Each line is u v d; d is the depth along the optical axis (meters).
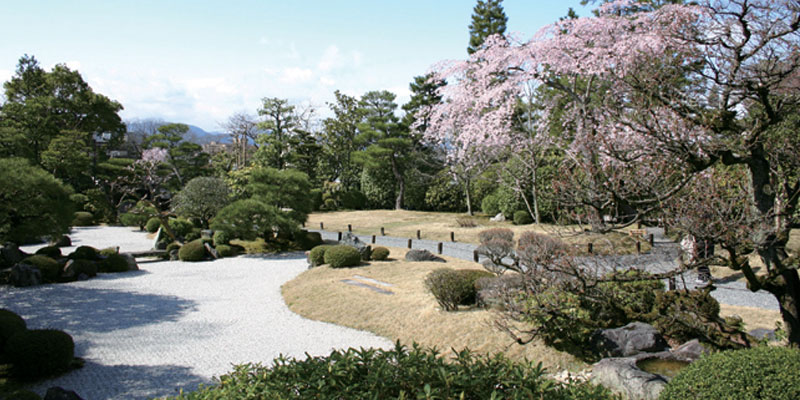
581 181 5.73
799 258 5.26
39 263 15.52
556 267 6.58
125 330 10.69
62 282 15.67
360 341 9.91
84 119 40.38
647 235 16.16
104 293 14.23
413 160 38.72
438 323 10.05
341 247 17.12
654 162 5.23
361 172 43.12
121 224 34.03
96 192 33.22
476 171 29.61
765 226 4.79
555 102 17.23
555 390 3.45
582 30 13.12
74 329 10.70
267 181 23.34
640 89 5.84
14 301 13.09
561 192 5.81
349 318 11.34
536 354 7.83
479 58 15.25
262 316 11.90
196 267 18.69
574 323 7.62
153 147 42.50
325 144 44.81
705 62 6.08
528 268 7.79
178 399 3.77
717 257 5.26
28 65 40.03
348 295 12.96
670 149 5.07
